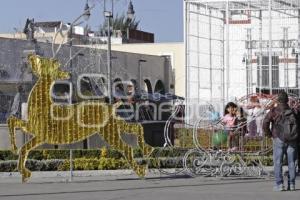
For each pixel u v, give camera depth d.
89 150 30.19
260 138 26.95
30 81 43.25
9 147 30.59
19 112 35.41
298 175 27.17
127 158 25.42
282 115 21.42
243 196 20.42
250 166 27.09
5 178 27.09
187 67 43.59
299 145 23.19
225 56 44.91
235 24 45.22
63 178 26.77
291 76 43.34
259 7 44.22
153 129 34.72
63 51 54.81
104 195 20.89
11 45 53.31
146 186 23.69
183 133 28.89
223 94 44.28
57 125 24.27
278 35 44.19
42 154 29.52
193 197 20.23
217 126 26.91
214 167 27.09
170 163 28.45
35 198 20.16
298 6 43.44
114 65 67.38
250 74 44.69
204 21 44.53
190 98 42.03
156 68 78.12
